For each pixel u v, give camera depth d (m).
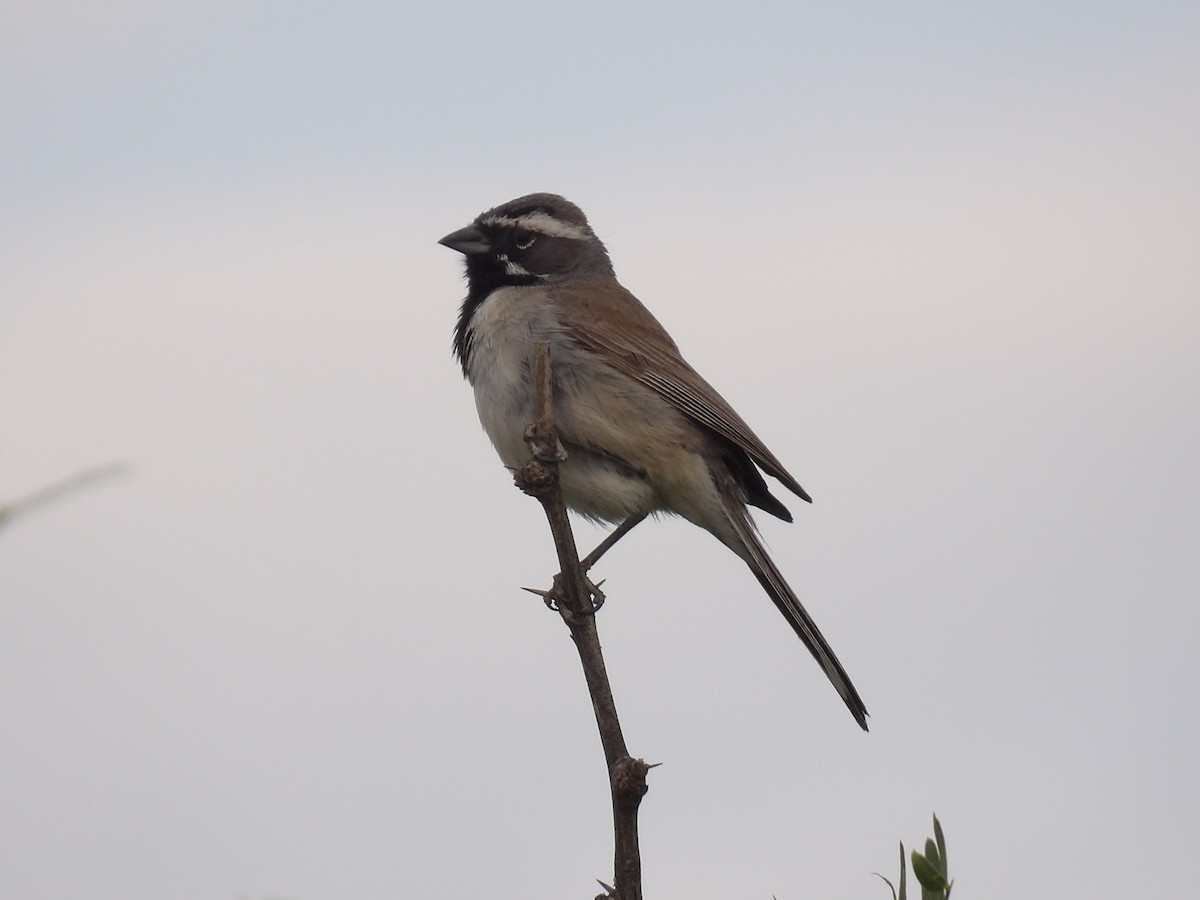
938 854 5.03
